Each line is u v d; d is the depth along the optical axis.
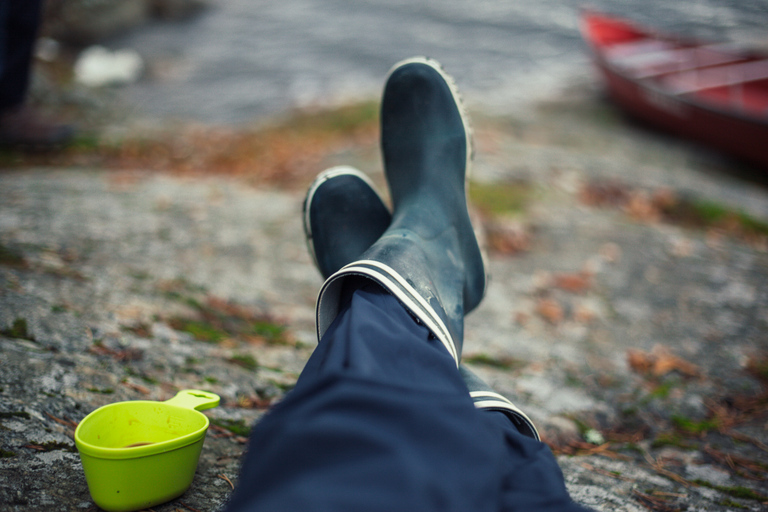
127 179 3.40
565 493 0.62
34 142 3.83
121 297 1.71
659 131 6.29
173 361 1.40
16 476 0.89
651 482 1.23
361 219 1.45
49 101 5.51
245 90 7.55
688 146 5.90
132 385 1.23
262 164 4.28
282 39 10.01
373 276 0.83
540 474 0.64
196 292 1.97
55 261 1.88
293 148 4.55
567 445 1.44
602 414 1.61
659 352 2.06
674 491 1.19
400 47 9.60
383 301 0.81
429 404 0.57
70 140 4.11
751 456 1.41
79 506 0.85
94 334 1.41
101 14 9.17
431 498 0.50
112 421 0.91
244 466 0.55
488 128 4.97
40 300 1.50
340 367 0.60
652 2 11.41
